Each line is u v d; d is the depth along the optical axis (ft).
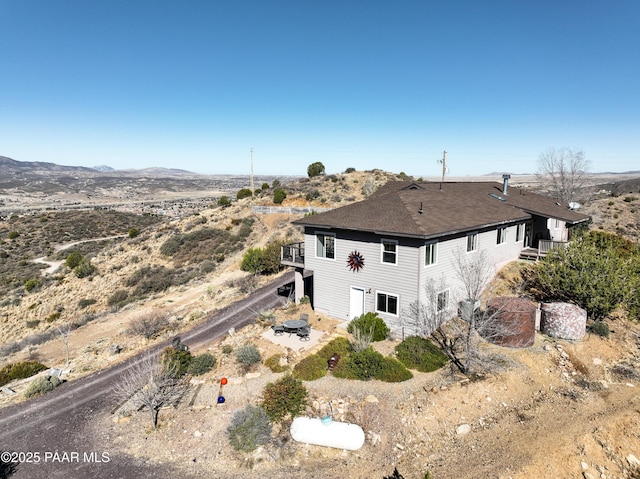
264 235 150.10
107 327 86.53
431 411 39.24
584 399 41.27
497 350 49.67
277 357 51.21
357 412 39.93
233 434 37.29
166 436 38.93
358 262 60.18
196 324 71.61
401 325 55.77
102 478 33.78
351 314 62.49
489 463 32.58
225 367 51.19
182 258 138.00
